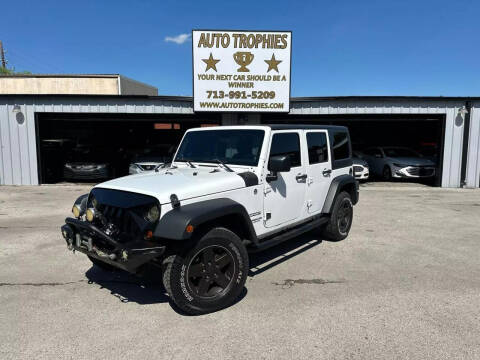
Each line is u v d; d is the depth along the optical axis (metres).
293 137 4.74
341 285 4.17
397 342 2.97
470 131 12.77
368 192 11.87
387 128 21.45
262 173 4.11
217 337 3.07
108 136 19.72
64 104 12.53
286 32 11.87
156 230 3.19
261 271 4.62
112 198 3.56
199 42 11.88
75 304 3.70
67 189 12.05
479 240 6.11
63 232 3.84
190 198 3.39
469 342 2.97
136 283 4.25
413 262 4.98
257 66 12.02
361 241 6.02
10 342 2.99
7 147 12.62
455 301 3.73
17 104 12.45
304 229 4.83
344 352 2.84
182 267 3.25
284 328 3.21
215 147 4.55
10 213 8.19
